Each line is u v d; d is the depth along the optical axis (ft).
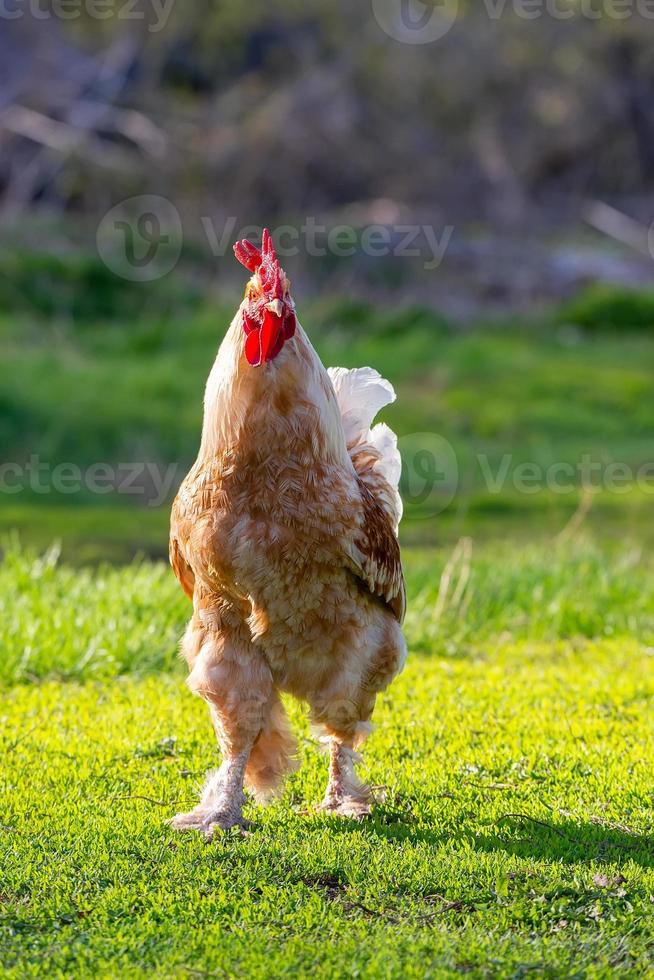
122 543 65.77
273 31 149.59
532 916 20.30
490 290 131.23
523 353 117.39
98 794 26.61
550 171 164.14
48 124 132.87
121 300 118.42
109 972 18.44
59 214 133.08
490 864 22.04
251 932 19.57
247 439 22.58
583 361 117.70
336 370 27.76
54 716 32.99
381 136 146.20
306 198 139.54
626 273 139.95
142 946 19.20
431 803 26.08
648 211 159.74
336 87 143.33
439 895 21.06
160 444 91.30
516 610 47.47
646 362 118.73
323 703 24.25
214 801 24.63
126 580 46.21
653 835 24.12
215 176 132.87
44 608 41.70
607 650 43.11
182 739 30.68
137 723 32.30
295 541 22.66
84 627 40.42
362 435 27.20
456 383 109.09
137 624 41.52
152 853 22.44
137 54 139.23
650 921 20.15
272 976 18.37
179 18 135.74
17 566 46.52
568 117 161.17
